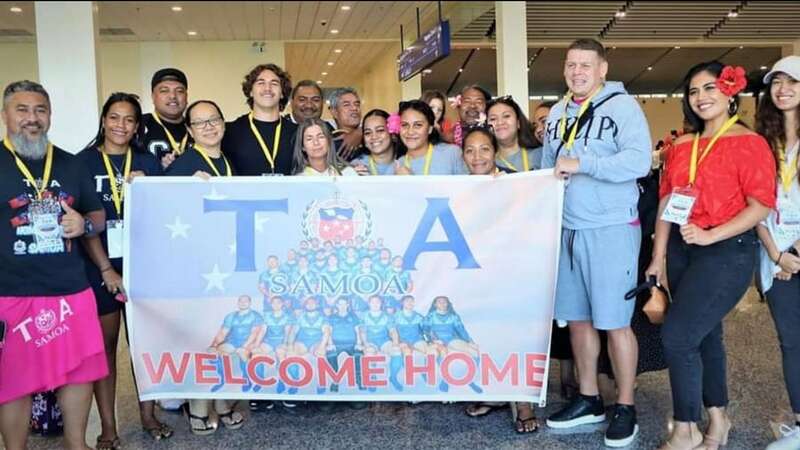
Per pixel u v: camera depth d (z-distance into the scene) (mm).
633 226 2662
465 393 2762
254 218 2740
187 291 2740
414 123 3254
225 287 2746
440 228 2721
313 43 10211
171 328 2748
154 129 3324
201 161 2877
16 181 2289
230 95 10000
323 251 2742
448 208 2721
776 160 2512
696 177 2447
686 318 2428
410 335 2750
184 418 3180
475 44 11164
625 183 2627
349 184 2734
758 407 3113
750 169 2342
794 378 2553
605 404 3182
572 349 3098
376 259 2740
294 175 3062
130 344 2746
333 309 2754
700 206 2436
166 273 2730
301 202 2742
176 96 3324
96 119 3680
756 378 3562
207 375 2777
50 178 2354
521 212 2676
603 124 2629
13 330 2277
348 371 2768
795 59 2475
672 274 2611
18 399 2357
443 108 4223
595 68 2654
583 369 2910
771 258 2520
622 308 2641
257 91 3178
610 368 3180
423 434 2885
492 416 3080
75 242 2436
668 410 3107
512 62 6852
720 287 2375
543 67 15031
